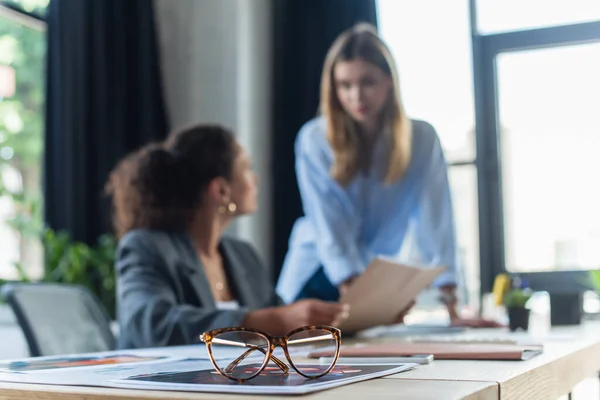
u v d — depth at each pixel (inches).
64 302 77.7
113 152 157.2
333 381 26.2
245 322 59.4
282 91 171.5
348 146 117.0
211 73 174.1
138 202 74.9
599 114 155.8
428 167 116.5
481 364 35.1
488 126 163.3
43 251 144.8
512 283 93.7
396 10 165.6
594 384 133.4
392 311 73.3
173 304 64.1
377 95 116.3
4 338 136.2
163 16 178.2
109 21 161.0
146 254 69.2
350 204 117.6
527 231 160.9
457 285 112.6
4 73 156.3
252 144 169.6
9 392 26.6
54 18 152.0
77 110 152.2
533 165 160.9
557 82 159.3
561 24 158.1
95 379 28.6
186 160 76.9
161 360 38.8
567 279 155.9
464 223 164.7
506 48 161.9
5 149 154.3
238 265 82.2
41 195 150.0
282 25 174.2
